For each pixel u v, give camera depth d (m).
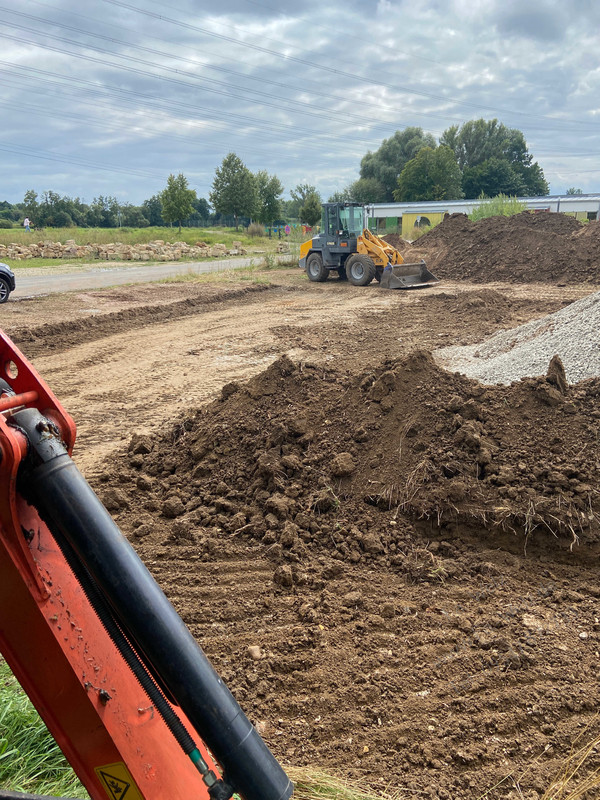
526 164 88.25
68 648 1.40
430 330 12.91
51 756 2.58
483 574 4.22
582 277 19.00
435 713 3.06
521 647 3.48
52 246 31.25
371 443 5.22
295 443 5.45
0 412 1.38
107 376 9.88
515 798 2.60
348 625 3.75
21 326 12.65
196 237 45.28
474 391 5.39
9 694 2.81
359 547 4.51
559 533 4.32
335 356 10.93
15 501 1.30
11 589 1.36
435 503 4.60
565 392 5.32
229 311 16.19
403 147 78.62
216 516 4.96
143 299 17.23
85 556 1.31
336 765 2.79
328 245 20.92
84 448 6.66
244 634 3.70
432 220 44.19
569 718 3.01
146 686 1.46
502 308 14.89
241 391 6.32
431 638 3.60
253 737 1.37
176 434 6.36
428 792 2.62
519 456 4.80
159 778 1.51
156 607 1.33
